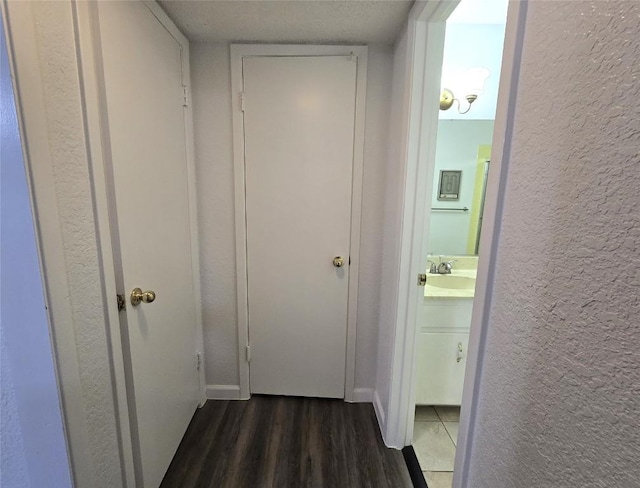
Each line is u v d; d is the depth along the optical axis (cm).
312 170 164
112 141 94
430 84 123
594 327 39
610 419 37
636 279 34
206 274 175
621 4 35
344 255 172
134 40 106
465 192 199
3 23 59
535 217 49
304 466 142
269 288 177
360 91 156
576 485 42
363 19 132
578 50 41
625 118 35
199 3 123
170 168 135
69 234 76
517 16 53
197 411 176
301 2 121
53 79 70
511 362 55
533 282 50
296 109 159
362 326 179
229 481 134
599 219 38
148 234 117
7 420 76
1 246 66
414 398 150
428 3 107
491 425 62
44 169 67
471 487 69
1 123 62
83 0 80
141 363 112
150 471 121
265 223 170
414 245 134
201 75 156
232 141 162
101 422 90
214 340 182
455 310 166
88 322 84
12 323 69
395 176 145
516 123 54
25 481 80
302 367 185
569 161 43
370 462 145
